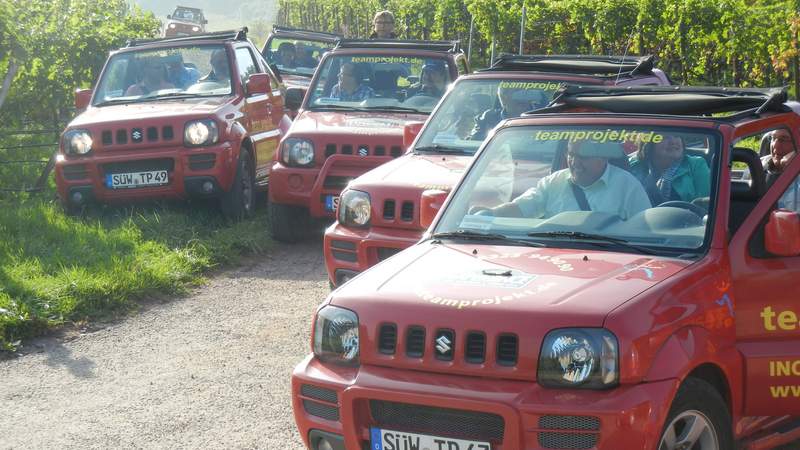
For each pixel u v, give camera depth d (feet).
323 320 14.06
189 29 157.69
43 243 31.71
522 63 29.27
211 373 21.74
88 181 34.94
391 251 24.13
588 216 15.64
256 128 38.52
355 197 24.70
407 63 35.73
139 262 29.50
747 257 14.78
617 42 67.67
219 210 37.35
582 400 12.15
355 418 13.35
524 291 13.19
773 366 14.53
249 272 31.19
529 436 12.23
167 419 19.03
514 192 16.57
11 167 46.09
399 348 13.20
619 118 16.48
